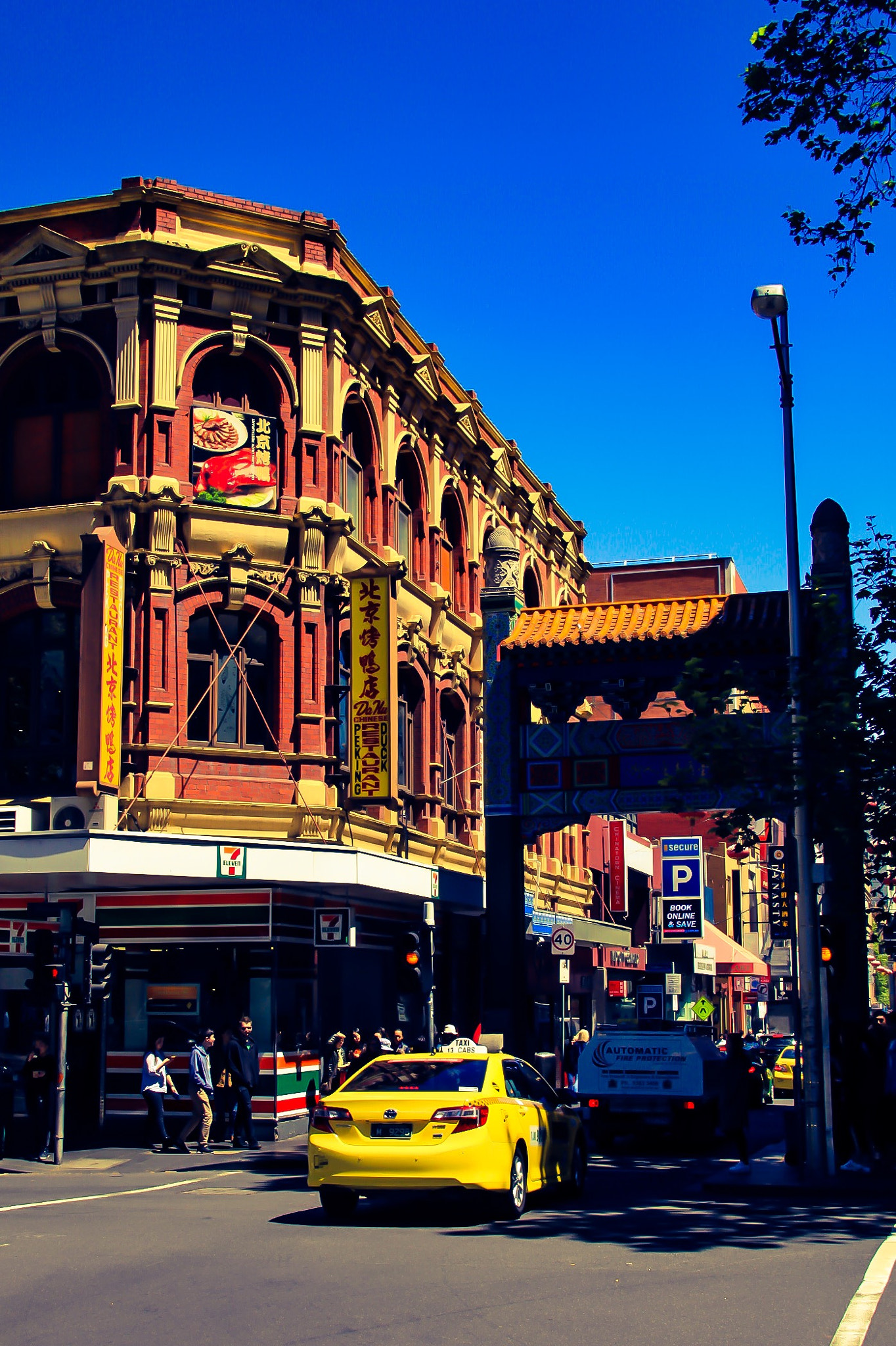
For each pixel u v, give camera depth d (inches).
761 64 589.3
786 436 739.4
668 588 2618.1
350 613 1035.9
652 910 2140.7
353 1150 510.9
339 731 1041.5
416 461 1251.8
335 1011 1045.2
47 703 969.5
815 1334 321.7
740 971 2319.1
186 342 986.7
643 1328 330.0
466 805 1343.5
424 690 1237.7
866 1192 614.2
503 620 1011.9
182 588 956.6
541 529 1620.3
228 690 981.2
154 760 930.7
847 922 785.6
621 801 965.8
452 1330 328.8
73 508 967.0
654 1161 834.8
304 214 1044.5
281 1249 453.1
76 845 858.1
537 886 1501.0
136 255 970.1
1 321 1002.7
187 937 959.0
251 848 906.1
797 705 731.4
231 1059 881.5
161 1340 320.2
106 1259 438.0
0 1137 828.6
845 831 704.4
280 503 1003.3
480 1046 928.3
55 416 1000.9
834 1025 735.1
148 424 965.8
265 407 1019.9
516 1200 531.8
